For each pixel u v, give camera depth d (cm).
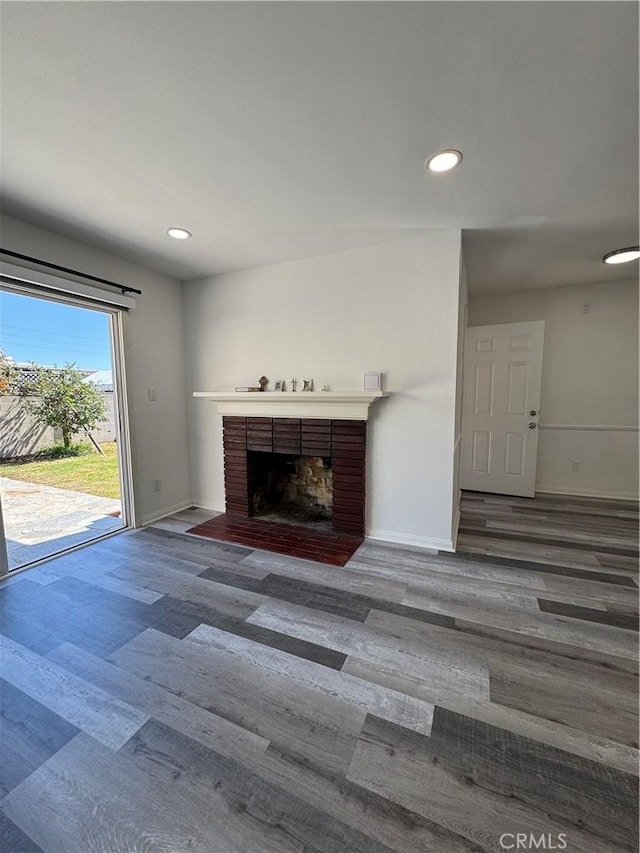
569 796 106
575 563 251
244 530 316
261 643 173
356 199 213
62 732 129
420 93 138
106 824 101
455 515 296
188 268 330
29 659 164
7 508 306
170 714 136
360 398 273
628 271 353
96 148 168
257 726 130
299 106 144
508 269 346
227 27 112
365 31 114
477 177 192
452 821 101
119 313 304
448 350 263
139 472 326
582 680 149
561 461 427
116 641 176
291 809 104
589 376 407
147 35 115
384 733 127
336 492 304
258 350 335
